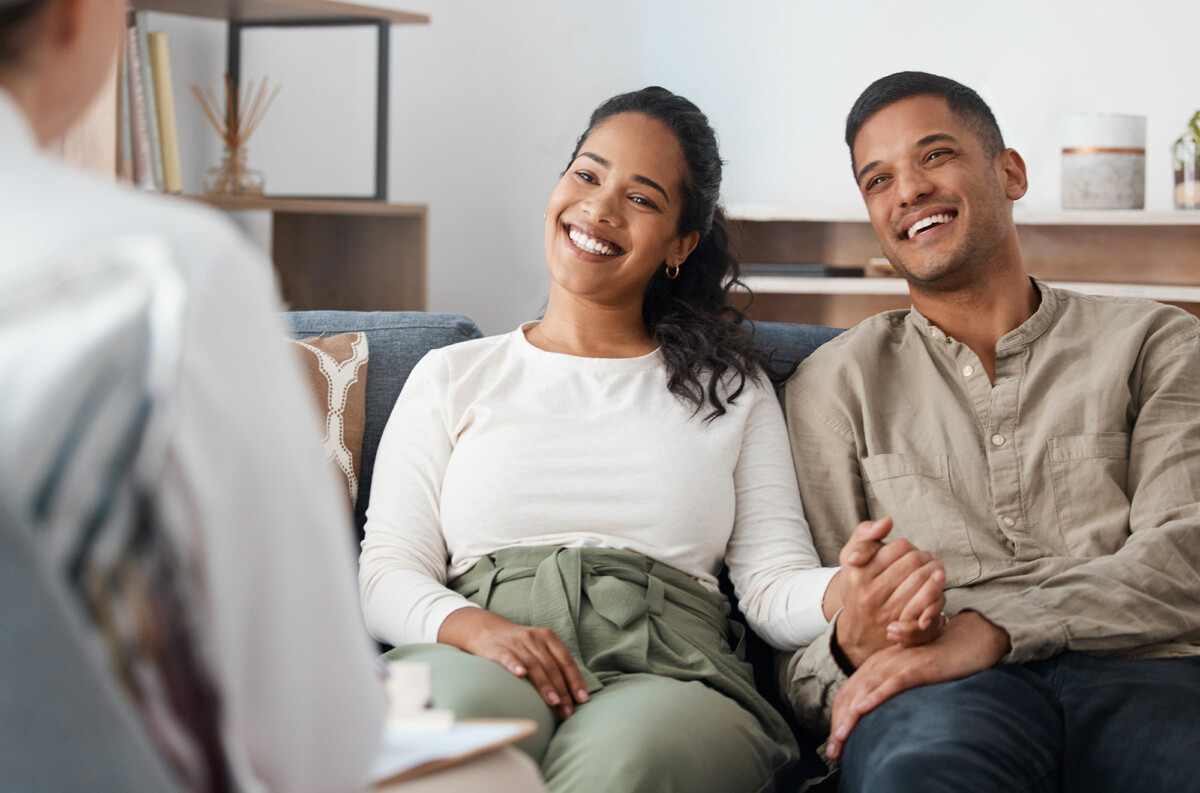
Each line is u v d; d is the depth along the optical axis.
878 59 3.30
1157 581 1.18
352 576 0.49
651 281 1.61
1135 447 1.31
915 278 1.44
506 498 1.31
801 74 3.37
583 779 0.99
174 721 0.42
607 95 3.51
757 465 1.41
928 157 1.44
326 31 3.30
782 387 1.52
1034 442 1.34
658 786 1.00
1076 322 1.40
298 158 3.27
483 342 1.46
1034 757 1.06
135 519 0.39
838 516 1.40
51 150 1.93
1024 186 1.48
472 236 3.56
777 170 3.41
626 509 1.32
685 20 3.45
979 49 3.21
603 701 1.11
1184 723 1.08
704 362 1.44
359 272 3.10
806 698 1.25
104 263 0.40
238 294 0.43
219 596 0.41
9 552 0.37
